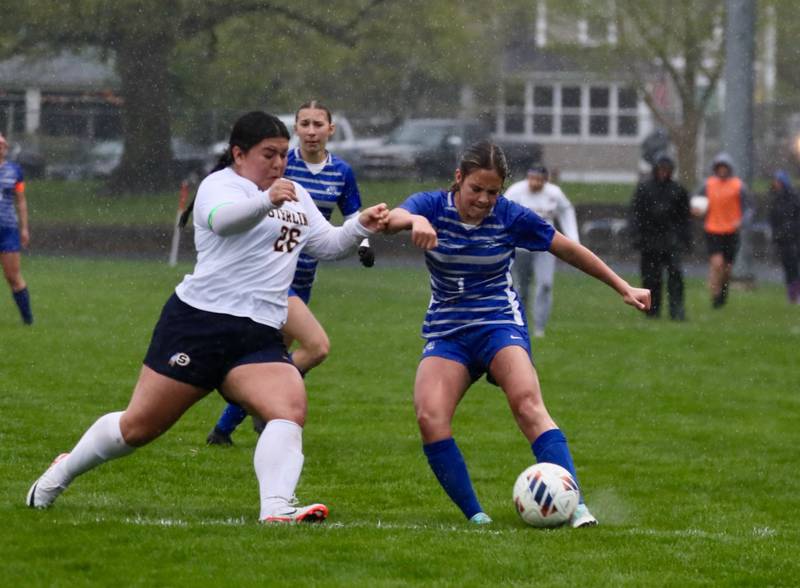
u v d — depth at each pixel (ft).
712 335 174.09
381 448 95.09
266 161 63.52
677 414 116.06
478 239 68.59
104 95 243.81
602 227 241.76
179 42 246.06
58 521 64.64
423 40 270.05
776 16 283.38
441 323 70.38
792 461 95.45
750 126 223.92
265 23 255.91
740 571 58.65
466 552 60.23
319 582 54.75
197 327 62.90
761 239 245.45
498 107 271.90
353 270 239.30
